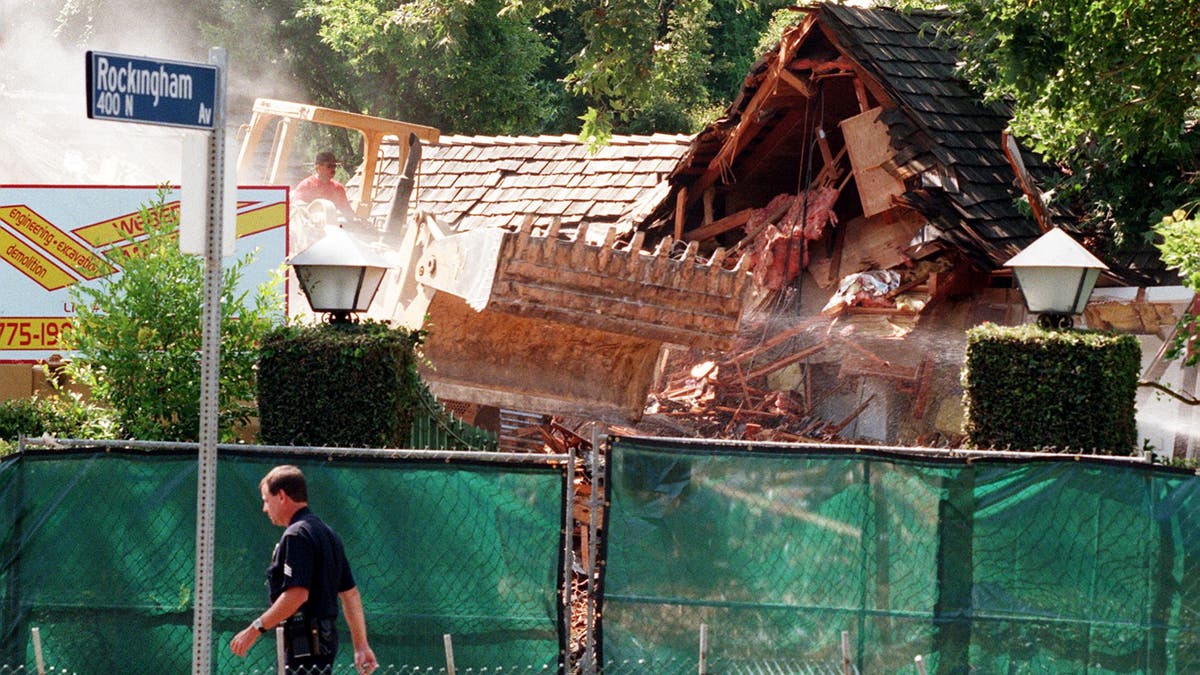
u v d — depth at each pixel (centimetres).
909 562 2712
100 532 2758
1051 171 5319
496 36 11819
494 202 6912
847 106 5725
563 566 2739
